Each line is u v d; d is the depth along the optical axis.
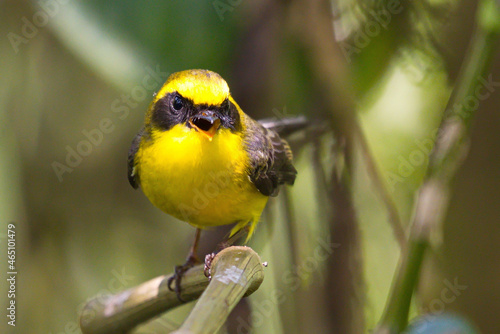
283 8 9.03
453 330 5.93
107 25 7.83
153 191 9.48
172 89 9.12
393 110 9.83
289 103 9.56
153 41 7.88
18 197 10.16
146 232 11.70
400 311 6.57
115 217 11.36
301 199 9.95
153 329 9.20
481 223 10.48
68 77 9.70
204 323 4.93
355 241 9.25
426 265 10.44
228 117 9.14
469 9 9.27
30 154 10.10
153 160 9.20
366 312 9.57
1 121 9.78
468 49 8.48
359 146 9.16
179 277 8.43
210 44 8.14
